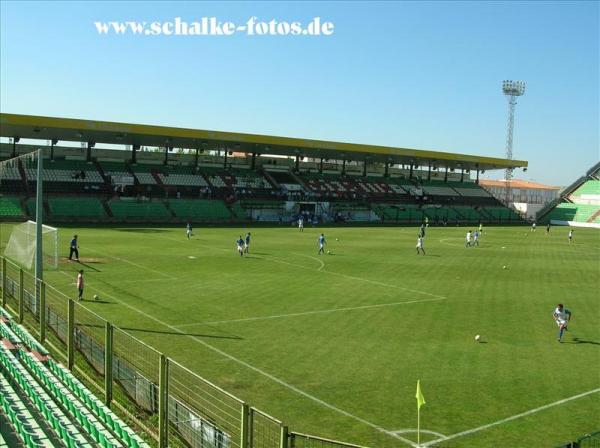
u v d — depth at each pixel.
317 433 12.08
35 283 19.00
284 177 98.50
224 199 84.88
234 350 17.83
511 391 15.05
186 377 14.86
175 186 84.31
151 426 11.72
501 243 61.59
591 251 54.50
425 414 13.34
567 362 17.81
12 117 65.50
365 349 18.52
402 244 55.97
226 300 25.39
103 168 83.00
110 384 12.73
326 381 15.34
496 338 20.44
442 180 121.12
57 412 12.15
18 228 44.34
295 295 27.09
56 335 17.53
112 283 28.48
